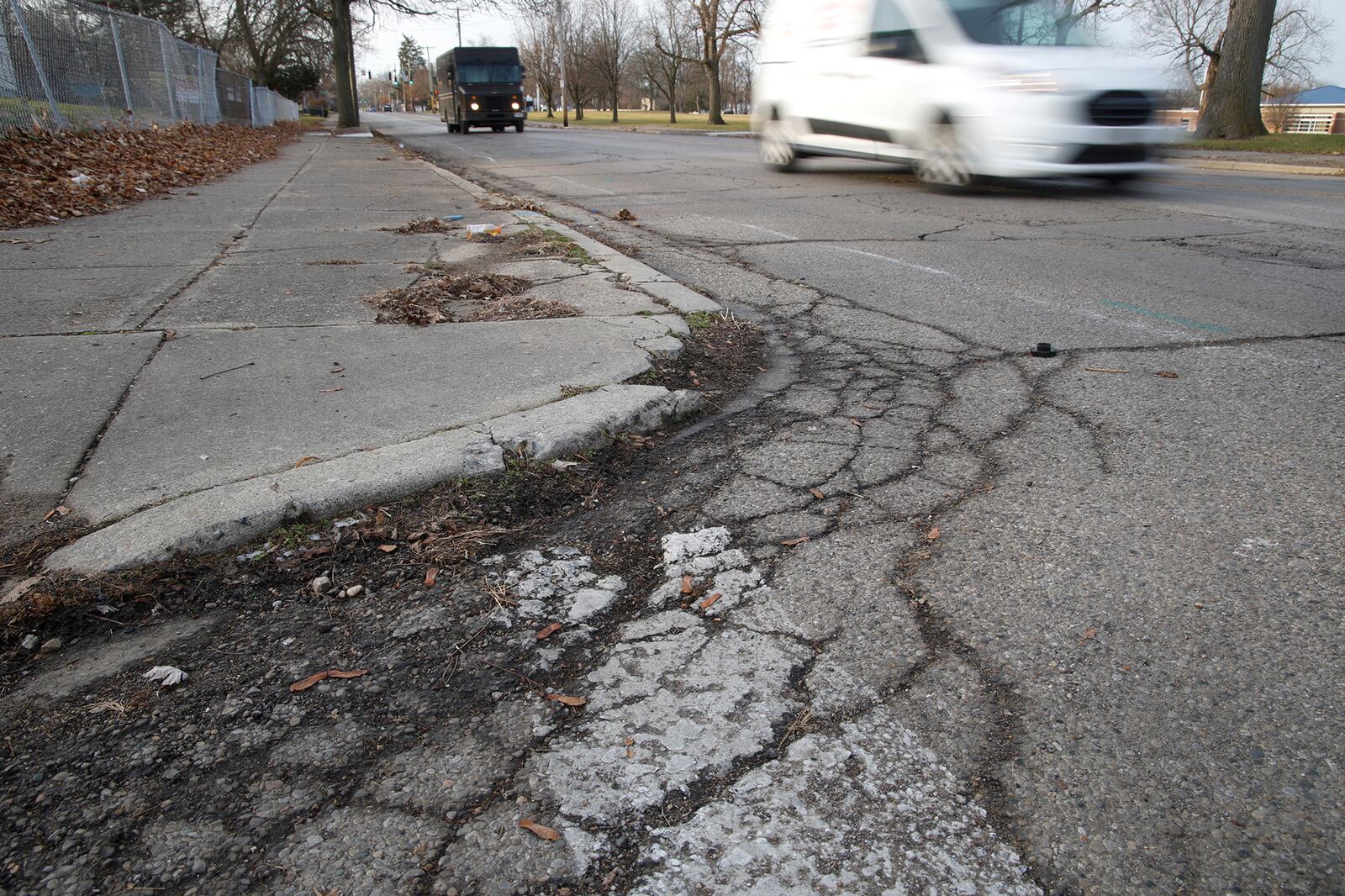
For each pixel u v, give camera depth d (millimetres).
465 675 1954
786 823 1564
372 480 2641
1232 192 10656
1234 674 1937
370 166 14312
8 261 5879
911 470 2982
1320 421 3373
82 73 13562
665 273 6109
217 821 1559
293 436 2979
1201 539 2506
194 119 21594
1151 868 1476
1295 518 2627
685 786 1646
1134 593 2242
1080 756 1715
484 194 10102
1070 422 3387
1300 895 1425
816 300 5355
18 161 9609
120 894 1412
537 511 2689
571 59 67438
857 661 1995
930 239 7520
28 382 3486
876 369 4051
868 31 11047
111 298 4883
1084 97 8836
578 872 1460
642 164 15695
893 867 1479
